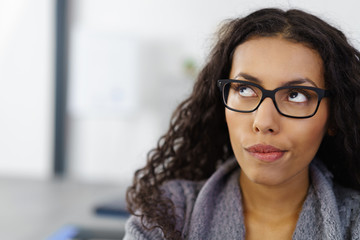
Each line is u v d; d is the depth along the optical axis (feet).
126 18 9.93
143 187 1.97
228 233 1.71
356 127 1.67
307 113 1.49
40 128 10.27
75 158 10.39
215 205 1.79
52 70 10.07
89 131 10.32
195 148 2.10
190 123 2.05
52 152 10.30
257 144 1.48
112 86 9.52
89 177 10.34
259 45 1.52
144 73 9.95
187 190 1.91
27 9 9.96
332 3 8.38
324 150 1.90
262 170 1.50
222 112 1.97
